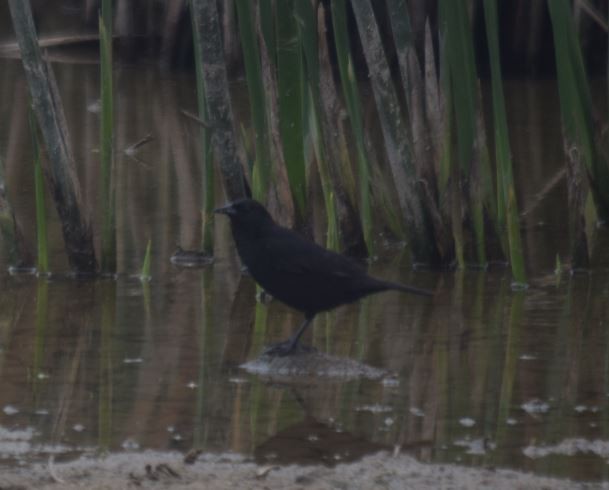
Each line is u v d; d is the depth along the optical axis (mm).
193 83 23828
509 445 8008
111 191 12445
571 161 12789
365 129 14195
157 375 9477
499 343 10383
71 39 25734
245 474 7426
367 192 13258
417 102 12930
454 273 12945
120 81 23797
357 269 9648
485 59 25109
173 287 12227
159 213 14852
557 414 8648
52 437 8086
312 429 8312
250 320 11109
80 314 11188
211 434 8188
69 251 12562
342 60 12648
